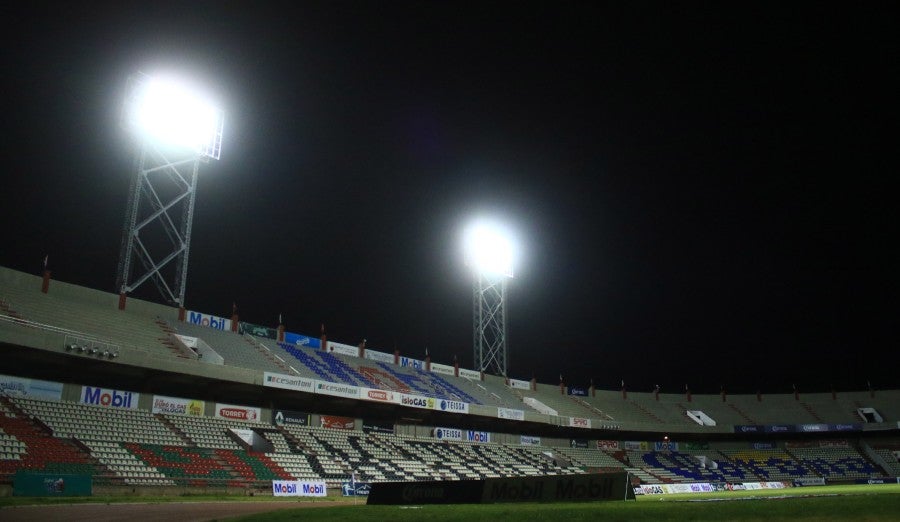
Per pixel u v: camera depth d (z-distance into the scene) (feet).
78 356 116.37
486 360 244.83
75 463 107.65
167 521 63.57
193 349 151.12
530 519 53.42
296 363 174.60
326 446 160.35
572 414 237.04
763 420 268.62
